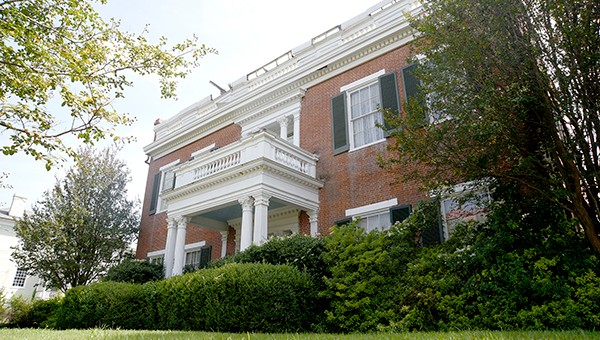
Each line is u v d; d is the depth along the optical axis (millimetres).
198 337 5508
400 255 8945
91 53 7531
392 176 12180
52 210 19016
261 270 8117
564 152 6688
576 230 7113
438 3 7602
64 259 18109
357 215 12625
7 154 6949
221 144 18922
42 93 7172
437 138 7141
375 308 7898
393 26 13586
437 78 7637
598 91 6375
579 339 4090
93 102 7340
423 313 7105
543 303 6098
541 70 6863
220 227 16359
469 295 6875
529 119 7047
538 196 7246
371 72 14109
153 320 9641
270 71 18156
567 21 6422
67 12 7250
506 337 4273
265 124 17062
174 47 8734
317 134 14828
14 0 6664
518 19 6922
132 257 20406
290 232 14352
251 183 12156
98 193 20156
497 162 7141
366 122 13719
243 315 7523
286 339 5117
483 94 6832
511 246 7203
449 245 8656
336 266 8672
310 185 13609
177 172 15469
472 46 6965
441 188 8320
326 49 16016
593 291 5742
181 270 13680
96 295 11172
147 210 21688
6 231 33281
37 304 17781
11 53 6562
